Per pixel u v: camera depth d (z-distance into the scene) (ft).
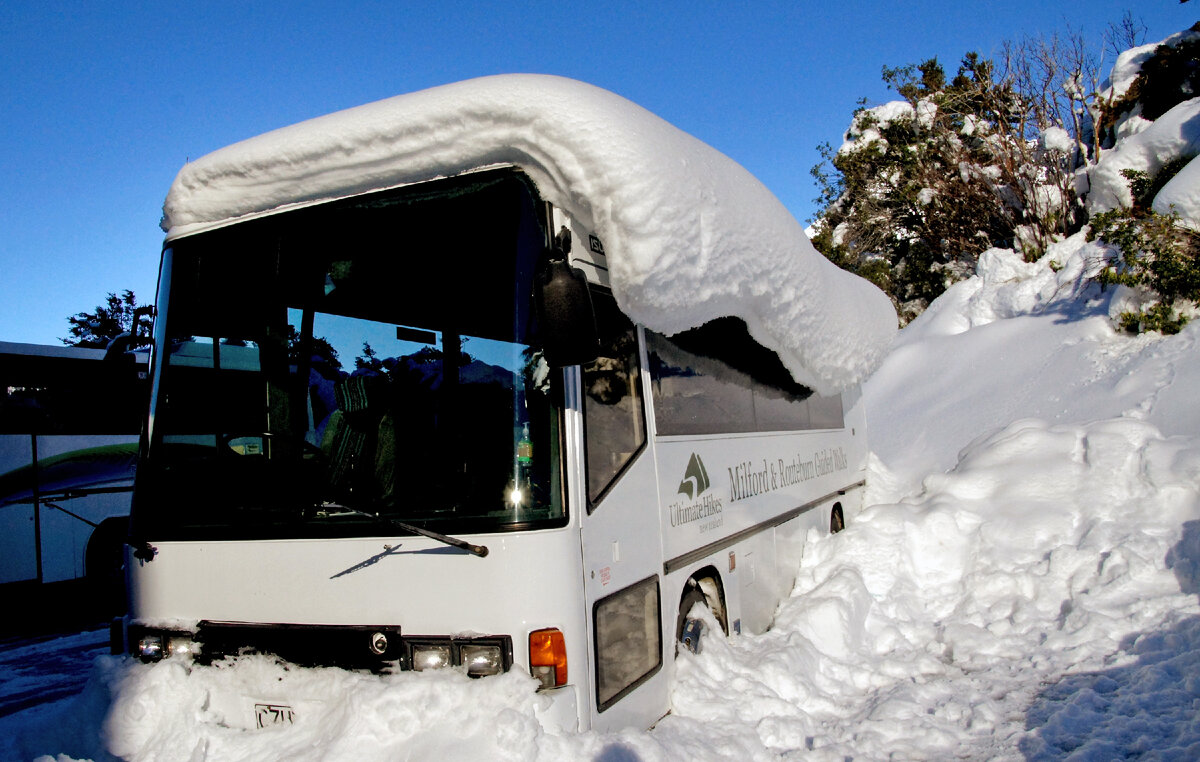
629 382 13.91
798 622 18.67
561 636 11.19
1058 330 38.40
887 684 17.22
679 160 12.55
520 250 11.62
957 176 69.36
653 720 13.62
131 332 15.24
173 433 13.60
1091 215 47.47
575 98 11.31
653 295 12.00
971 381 39.11
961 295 49.14
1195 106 45.32
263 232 13.26
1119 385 30.89
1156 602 17.61
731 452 18.21
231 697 12.42
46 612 35.63
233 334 13.30
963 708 15.10
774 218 16.42
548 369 11.68
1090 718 14.08
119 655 13.84
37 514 34.55
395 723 10.78
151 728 12.33
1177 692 14.39
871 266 75.61
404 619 11.55
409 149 11.85
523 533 11.17
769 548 20.06
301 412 12.66
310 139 12.35
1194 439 22.09
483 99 11.33
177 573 13.21
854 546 22.56
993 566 21.15
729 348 18.79
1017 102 68.44
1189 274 32.76
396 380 12.07
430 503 11.59
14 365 34.50
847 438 29.37
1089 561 19.71
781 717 14.42
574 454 11.76
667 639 14.30
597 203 11.42
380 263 12.38
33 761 12.30
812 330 19.98
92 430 36.76
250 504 12.80
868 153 77.30
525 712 10.68
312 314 12.75
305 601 12.19
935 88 74.02
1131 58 65.92
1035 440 24.80
